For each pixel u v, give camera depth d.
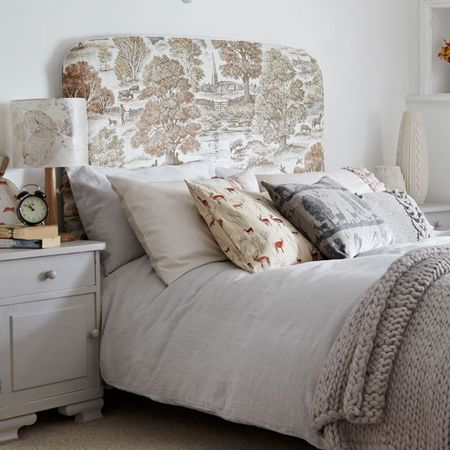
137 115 5.53
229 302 4.65
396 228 5.45
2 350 4.76
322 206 5.02
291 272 4.63
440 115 6.84
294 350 4.38
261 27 6.14
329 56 6.47
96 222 5.17
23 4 5.27
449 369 4.04
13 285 4.78
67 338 4.93
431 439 4.05
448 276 4.27
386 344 4.18
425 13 6.91
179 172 5.47
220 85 5.82
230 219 4.84
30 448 4.72
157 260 4.94
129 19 5.61
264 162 6.02
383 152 6.80
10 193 5.24
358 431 4.21
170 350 4.75
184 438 4.82
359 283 4.39
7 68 5.23
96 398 5.03
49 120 5.03
